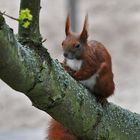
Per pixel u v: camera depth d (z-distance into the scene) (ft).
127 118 29.43
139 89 87.61
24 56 23.15
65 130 30.53
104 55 33.42
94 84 32.42
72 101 26.07
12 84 23.06
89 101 27.40
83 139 27.84
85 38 34.55
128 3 122.52
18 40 24.26
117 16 117.29
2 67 21.93
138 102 82.94
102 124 27.91
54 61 25.54
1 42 21.24
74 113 26.32
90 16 116.98
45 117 79.46
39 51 24.26
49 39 107.04
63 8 120.47
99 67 32.86
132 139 29.43
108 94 32.73
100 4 122.21
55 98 25.00
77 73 33.32
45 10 119.75
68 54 33.83
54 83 24.89
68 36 35.17
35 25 24.36
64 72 25.94
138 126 29.63
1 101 84.48
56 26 112.47
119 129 28.91
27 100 84.94
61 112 25.86
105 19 116.06
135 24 114.01
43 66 24.09
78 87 26.78
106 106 28.73
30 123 77.41
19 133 71.51
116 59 100.48
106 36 109.50
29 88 23.79
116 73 94.84
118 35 109.81
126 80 91.45
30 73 23.36
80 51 33.65
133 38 108.27
